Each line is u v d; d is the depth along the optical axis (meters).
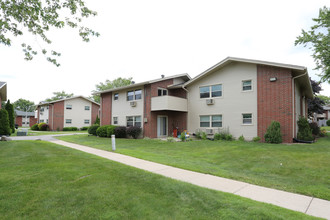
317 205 3.64
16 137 18.45
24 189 4.06
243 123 13.88
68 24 7.54
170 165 6.63
